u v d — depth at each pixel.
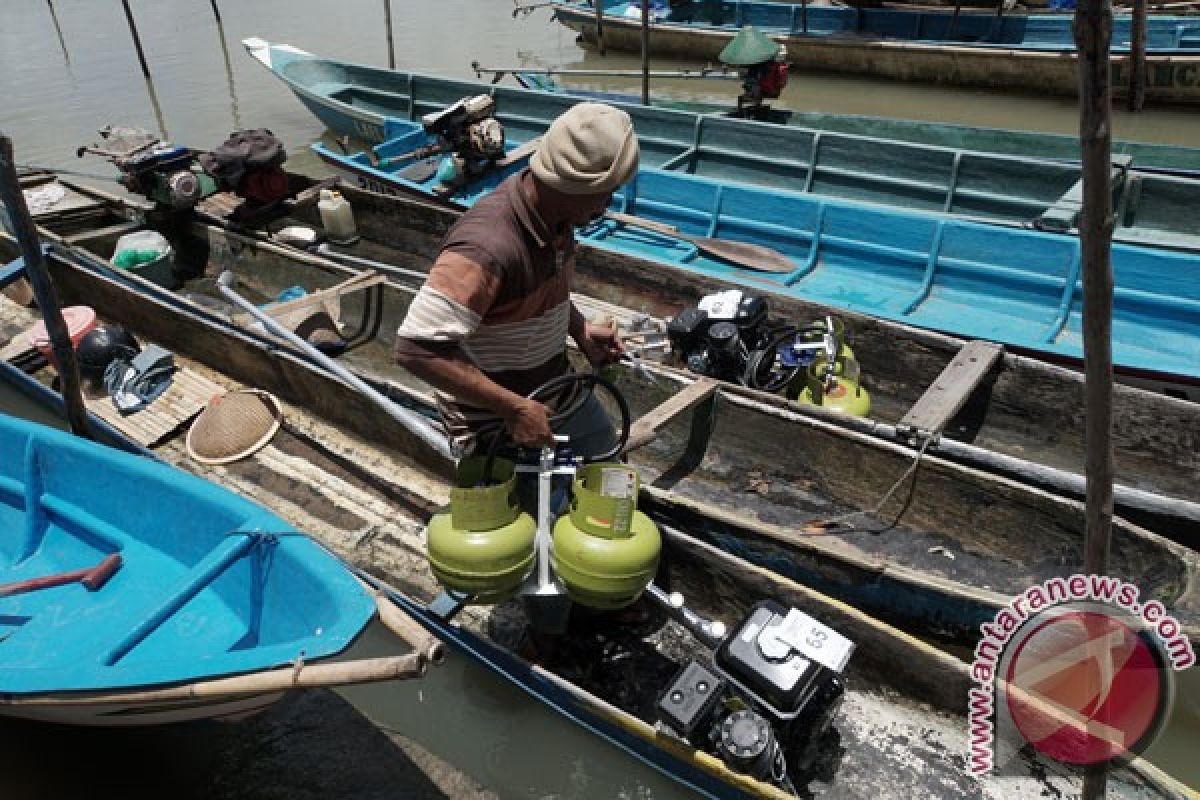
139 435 4.90
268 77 12.30
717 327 4.63
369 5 16.66
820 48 11.78
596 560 2.84
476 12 16.03
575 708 3.18
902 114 10.85
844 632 3.26
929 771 3.06
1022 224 5.75
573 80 12.53
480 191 7.43
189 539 3.72
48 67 12.77
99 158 9.46
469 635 3.41
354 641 2.66
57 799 3.26
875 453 4.06
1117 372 4.68
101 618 3.62
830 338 4.50
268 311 5.13
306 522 4.32
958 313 5.56
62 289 6.28
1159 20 9.80
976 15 11.08
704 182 6.62
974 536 3.91
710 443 4.55
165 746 3.43
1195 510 3.50
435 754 3.42
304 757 3.38
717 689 2.90
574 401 3.02
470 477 2.93
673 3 13.05
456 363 2.49
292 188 7.34
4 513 4.23
